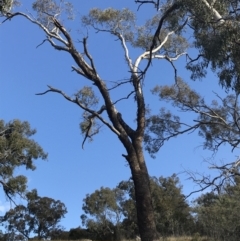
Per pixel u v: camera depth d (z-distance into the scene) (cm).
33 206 4794
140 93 1661
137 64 1862
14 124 3300
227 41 1303
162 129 2261
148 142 2286
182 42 2081
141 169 1561
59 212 5019
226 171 1758
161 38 2094
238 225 2292
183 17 1493
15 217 4331
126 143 1591
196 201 2555
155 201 3481
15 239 4238
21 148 3253
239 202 2231
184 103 2252
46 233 4944
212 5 1352
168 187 3722
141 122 1628
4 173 3266
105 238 4897
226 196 2223
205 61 1424
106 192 4909
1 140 3222
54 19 1705
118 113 1647
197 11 1362
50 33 1733
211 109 2197
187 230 3023
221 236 2381
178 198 3484
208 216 2409
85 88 1834
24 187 3278
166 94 2259
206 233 2653
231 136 2203
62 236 5088
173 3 1488
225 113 2183
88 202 4969
